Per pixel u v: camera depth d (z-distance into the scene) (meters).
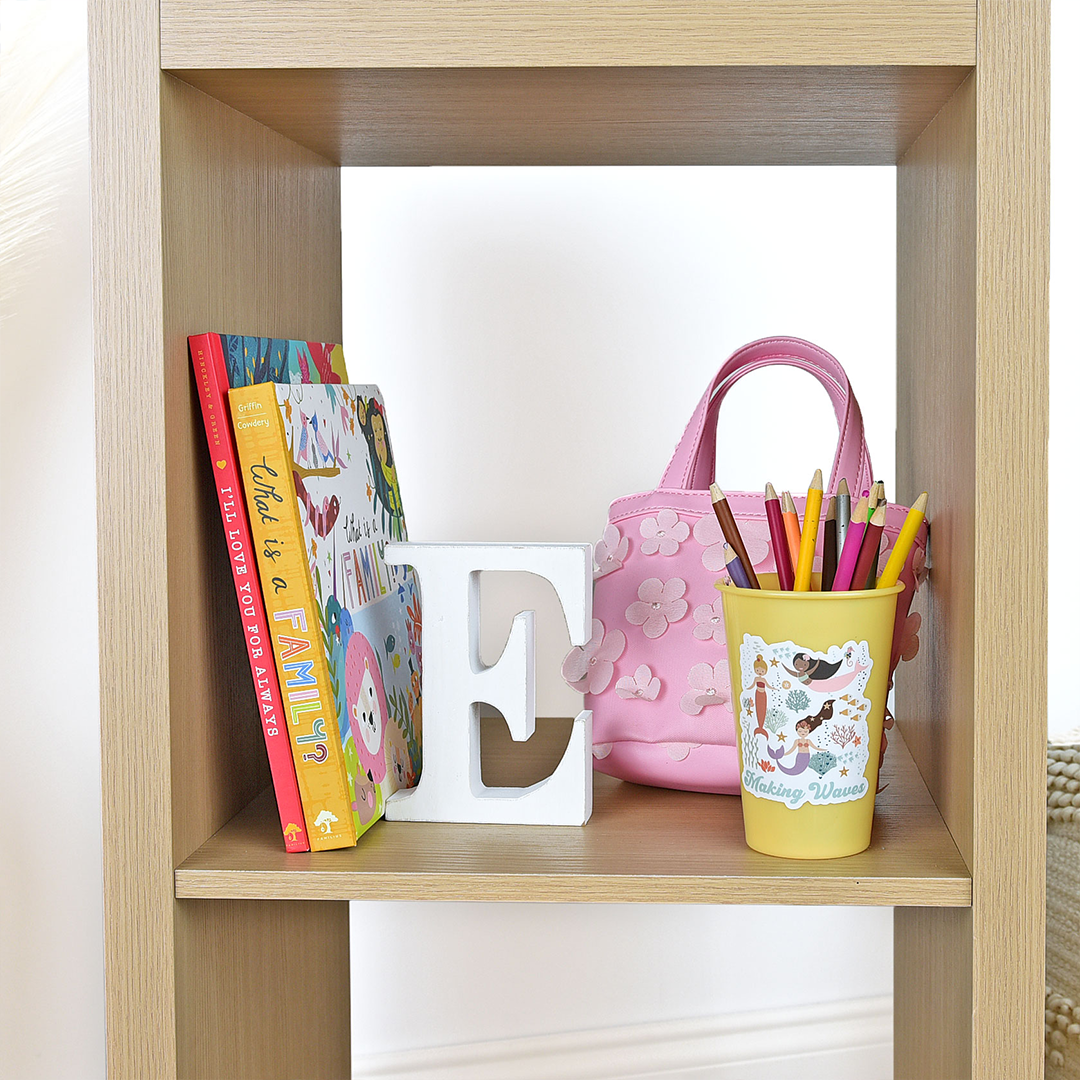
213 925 0.73
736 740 0.70
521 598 1.23
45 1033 1.26
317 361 0.87
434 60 0.62
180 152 0.66
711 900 0.64
